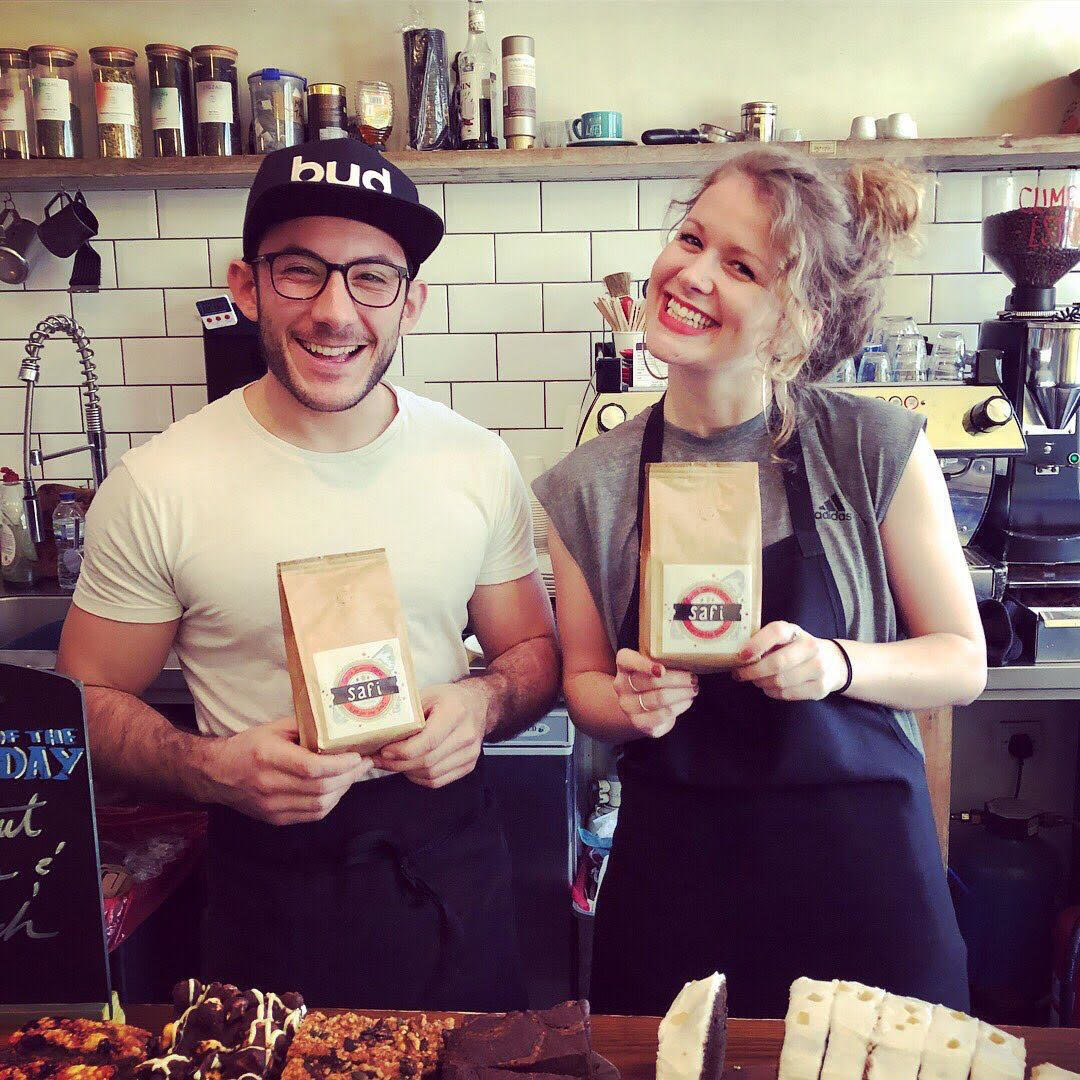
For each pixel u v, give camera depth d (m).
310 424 1.24
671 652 1.08
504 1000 1.34
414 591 1.28
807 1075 0.82
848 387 2.09
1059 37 2.49
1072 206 2.12
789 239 1.09
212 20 2.53
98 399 2.45
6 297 2.62
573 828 2.21
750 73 2.53
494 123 2.50
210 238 2.57
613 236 2.55
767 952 1.24
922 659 1.18
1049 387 2.10
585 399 2.49
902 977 1.21
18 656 2.04
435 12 2.51
